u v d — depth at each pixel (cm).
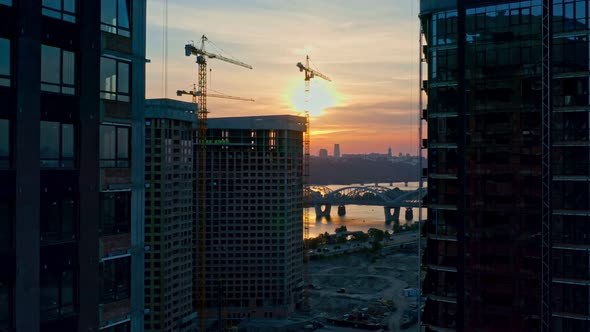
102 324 3428
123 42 3581
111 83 3531
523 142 7144
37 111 3073
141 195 3709
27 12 3034
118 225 3572
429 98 7712
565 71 7012
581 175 6881
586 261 6800
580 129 6931
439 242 7581
